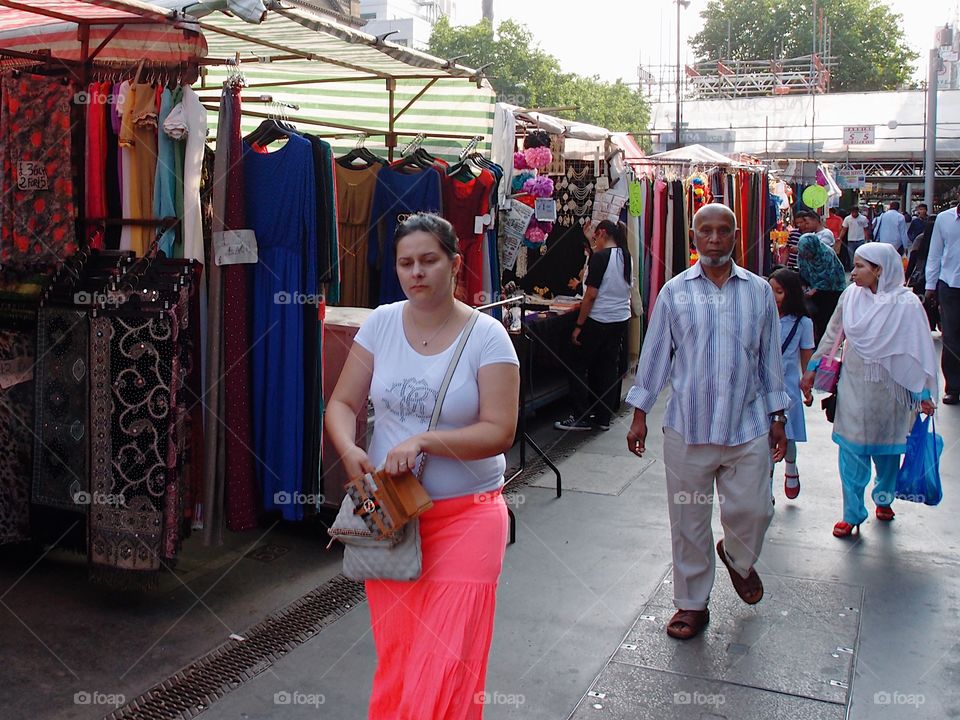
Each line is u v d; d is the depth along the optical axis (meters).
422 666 2.47
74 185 4.20
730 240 3.81
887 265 5.10
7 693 3.43
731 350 3.84
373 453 2.67
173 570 4.68
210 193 4.47
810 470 6.78
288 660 3.76
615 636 4.01
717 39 57.09
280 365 4.56
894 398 5.16
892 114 28.81
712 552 4.04
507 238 7.60
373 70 6.70
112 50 4.53
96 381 4.14
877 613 4.26
